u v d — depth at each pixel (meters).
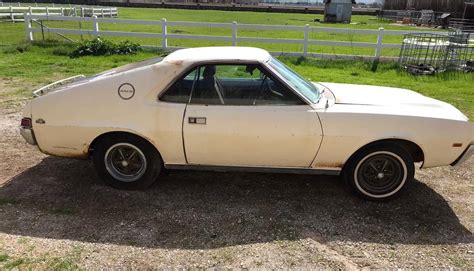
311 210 4.02
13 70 10.80
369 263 3.24
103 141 4.16
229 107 3.95
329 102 4.16
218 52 4.27
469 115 7.55
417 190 4.54
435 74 11.66
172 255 3.28
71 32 14.22
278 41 13.17
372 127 3.93
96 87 4.04
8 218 3.75
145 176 4.26
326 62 12.71
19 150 5.38
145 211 3.94
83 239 3.47
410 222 3.86
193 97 3.99
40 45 14.13
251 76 4.01
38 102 4.13
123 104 4.00
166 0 80.94
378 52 12.85
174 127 3.97
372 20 43.53
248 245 3.43
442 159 4.11
